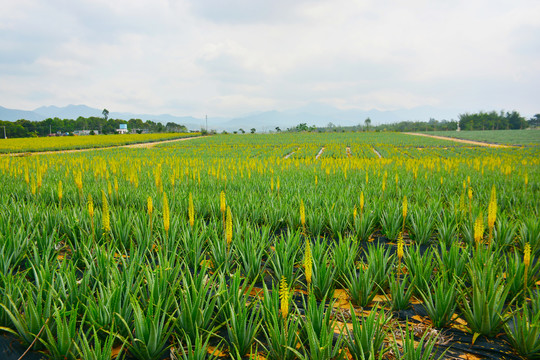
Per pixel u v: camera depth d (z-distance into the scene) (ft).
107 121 609.01
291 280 14.98
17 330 11.67
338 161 72.13
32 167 57.62
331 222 23.80
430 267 14.99
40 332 10.19
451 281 14.71
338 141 259.60
